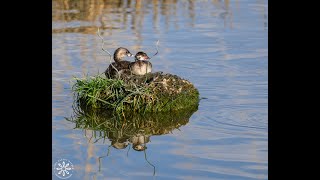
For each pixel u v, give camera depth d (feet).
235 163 39.99
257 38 68.23
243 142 43.37
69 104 51.47
